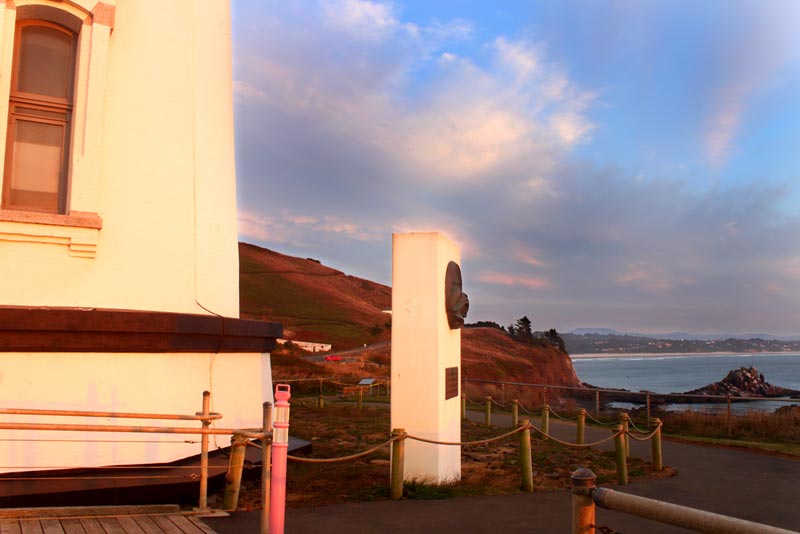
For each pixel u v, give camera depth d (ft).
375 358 234.99
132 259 28.04
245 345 31.91
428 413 30.55
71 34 28.63
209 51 33.30
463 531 22.49
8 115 27.07
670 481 34.88
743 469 38.96
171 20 31.24
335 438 47.91
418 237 31.71
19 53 27.66
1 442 23.53
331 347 274.98
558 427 59.11
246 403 31.99
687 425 57.36
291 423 57.62
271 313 334.24
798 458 43.47
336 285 482.69
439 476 30.40
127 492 23.77
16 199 27.04
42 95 27.91
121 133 28.60
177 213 29.94
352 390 95.20
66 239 26.25
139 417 20.35
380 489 28.86
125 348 26.16
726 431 54.80
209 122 32.60
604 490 11.44
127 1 29.68
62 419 24.52
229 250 33.35
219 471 27.02
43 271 25.88
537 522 24.07
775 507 28.53
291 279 422.41
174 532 18.97
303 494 28.22
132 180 28.58
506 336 353.31
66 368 25.04
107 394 25.72
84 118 27.35
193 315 28.32
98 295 26.89
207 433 20.99
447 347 32.37
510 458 41.06
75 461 24.79
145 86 29.66
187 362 28.71
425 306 31.17
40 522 19.30
